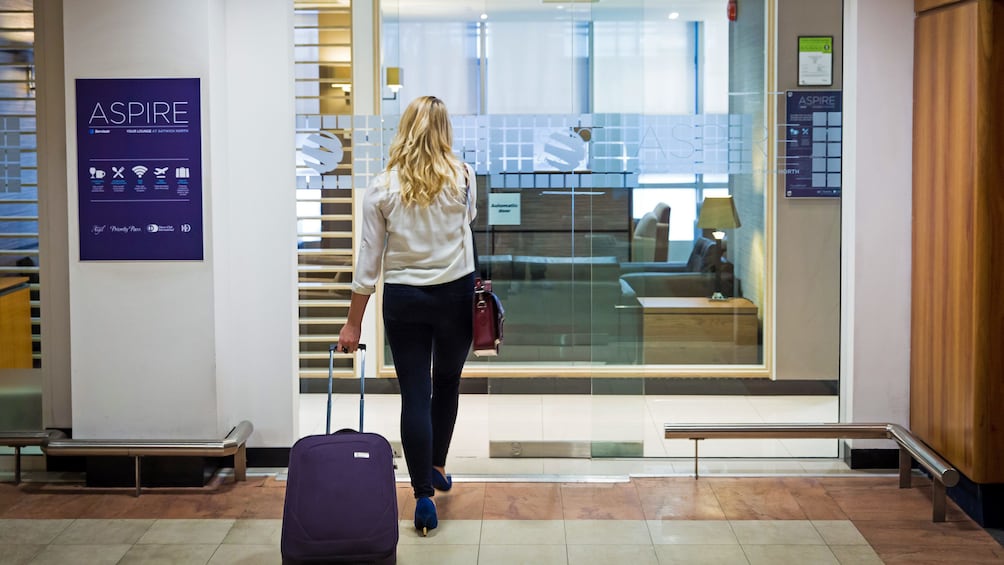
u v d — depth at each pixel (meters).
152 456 4.31
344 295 4.79
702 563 3.49
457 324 3.87
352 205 4.75
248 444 4.60
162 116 4.20
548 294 4.95
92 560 3.53
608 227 4.90
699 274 5.02
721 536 3.75
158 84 4.19
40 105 4.52
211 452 4.21
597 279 4.91
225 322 4.43
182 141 4.20
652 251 4.93
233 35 4.41
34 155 4.64
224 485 4.38
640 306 4.86
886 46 4.42
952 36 3.98
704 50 4.80
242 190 4.47
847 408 4.66
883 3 4.41
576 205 4.90
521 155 4.86
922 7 4.27
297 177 4.75
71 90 4.20
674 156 4.88
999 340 3.79
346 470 3.33
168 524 3.90
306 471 3.33
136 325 4.28
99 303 4.27
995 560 3.50
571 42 4.79
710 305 5.06
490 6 4.76
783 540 3.71
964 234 3.89
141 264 4.25
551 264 4.94
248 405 4.58
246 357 4.55
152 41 4.17
